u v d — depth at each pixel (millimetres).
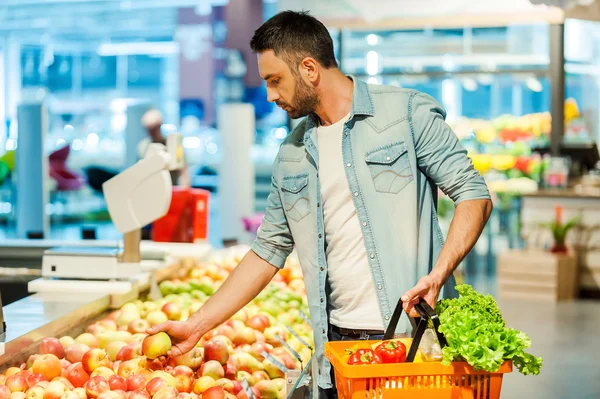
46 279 3100
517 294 8078
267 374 2604
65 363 2395
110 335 2625
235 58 18562
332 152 2318
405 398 1742
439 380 1763
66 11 19875
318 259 2350
